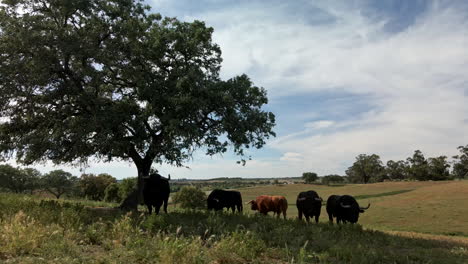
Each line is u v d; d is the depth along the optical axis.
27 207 10.85
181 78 17.58
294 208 62.50
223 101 18.06
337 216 16.34
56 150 17.73
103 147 17.25
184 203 62.97
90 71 16.62
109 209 18.61
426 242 13.54
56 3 16.58
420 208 48.06
